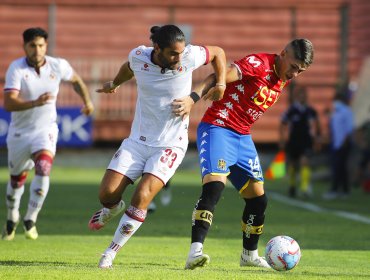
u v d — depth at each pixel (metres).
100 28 105.75
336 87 93.81
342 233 42.81
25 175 36.53
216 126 27.61
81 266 27.00
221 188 26.95
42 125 35.78
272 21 106.12
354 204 64.50
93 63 99.19
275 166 86.81
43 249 33.47
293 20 94.25
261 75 27.34
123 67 27.53
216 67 26.97
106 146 99.94
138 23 106.12
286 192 76.50
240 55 105.75
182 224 46.06
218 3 106.69
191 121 97.06
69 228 42.91
